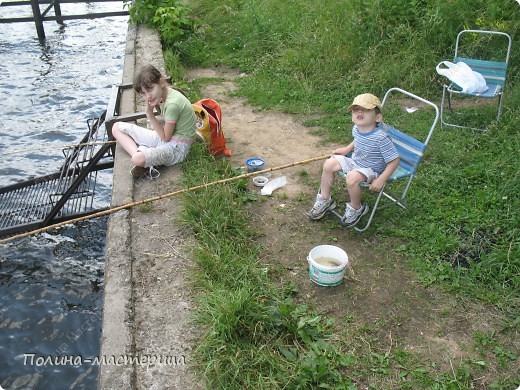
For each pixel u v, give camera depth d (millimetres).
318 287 3748
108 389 2852
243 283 3596
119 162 5203
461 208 4496
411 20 7871
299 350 3174
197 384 2895
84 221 5828
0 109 8789
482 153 5324
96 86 9867
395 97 6984
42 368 3984
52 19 12570
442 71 6012
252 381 2910
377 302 3619
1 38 12516
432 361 3168
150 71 4660
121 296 3506
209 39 9602
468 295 3660
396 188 4848
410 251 4074
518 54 7078
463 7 7617
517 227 4238
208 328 3201
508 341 3311
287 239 4254
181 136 4980
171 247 3996
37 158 7359
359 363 3146
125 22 13953
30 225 5598
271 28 9125
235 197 4754
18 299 4719
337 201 4766
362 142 4148
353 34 7828
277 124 6387
